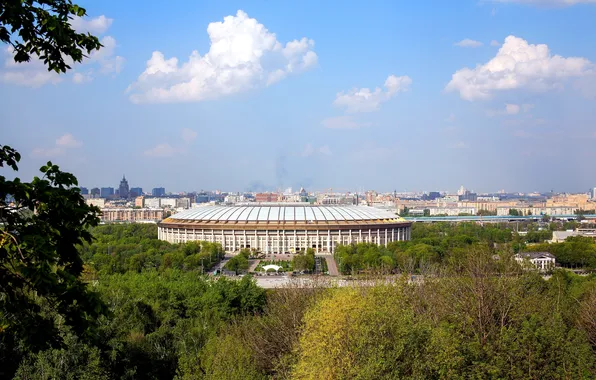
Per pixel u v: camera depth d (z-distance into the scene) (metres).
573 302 113.69
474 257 90.69
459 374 60.38
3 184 30.95
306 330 67.62
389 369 55.69
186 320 114.00
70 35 34.72
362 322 61.59
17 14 30.94
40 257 29.59
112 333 81.25
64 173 33.88
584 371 63.69
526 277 89.44
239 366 70.44
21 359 67.38
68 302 32.09
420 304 86.12
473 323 74.50
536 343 64.50
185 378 72.19
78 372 70.94
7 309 30.53
